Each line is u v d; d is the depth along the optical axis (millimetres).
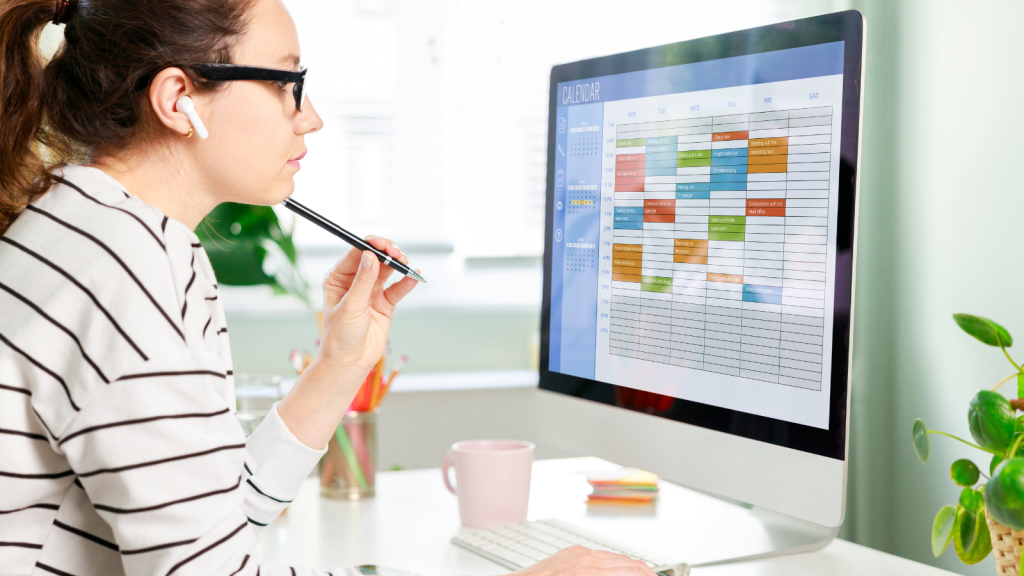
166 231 598
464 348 2062
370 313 864
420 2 1996
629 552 844
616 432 1016
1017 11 1112
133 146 659
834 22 784
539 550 857
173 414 546
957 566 1207
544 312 1124
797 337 818
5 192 636
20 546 579
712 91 898
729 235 882
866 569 830
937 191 1291
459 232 2066
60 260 566
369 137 2004
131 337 544
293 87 690
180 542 538
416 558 865
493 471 968
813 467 800
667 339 950
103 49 637
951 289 1250
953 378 1241
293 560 857
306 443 824
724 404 886
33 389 547
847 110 775
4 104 646
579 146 1062
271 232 1769
